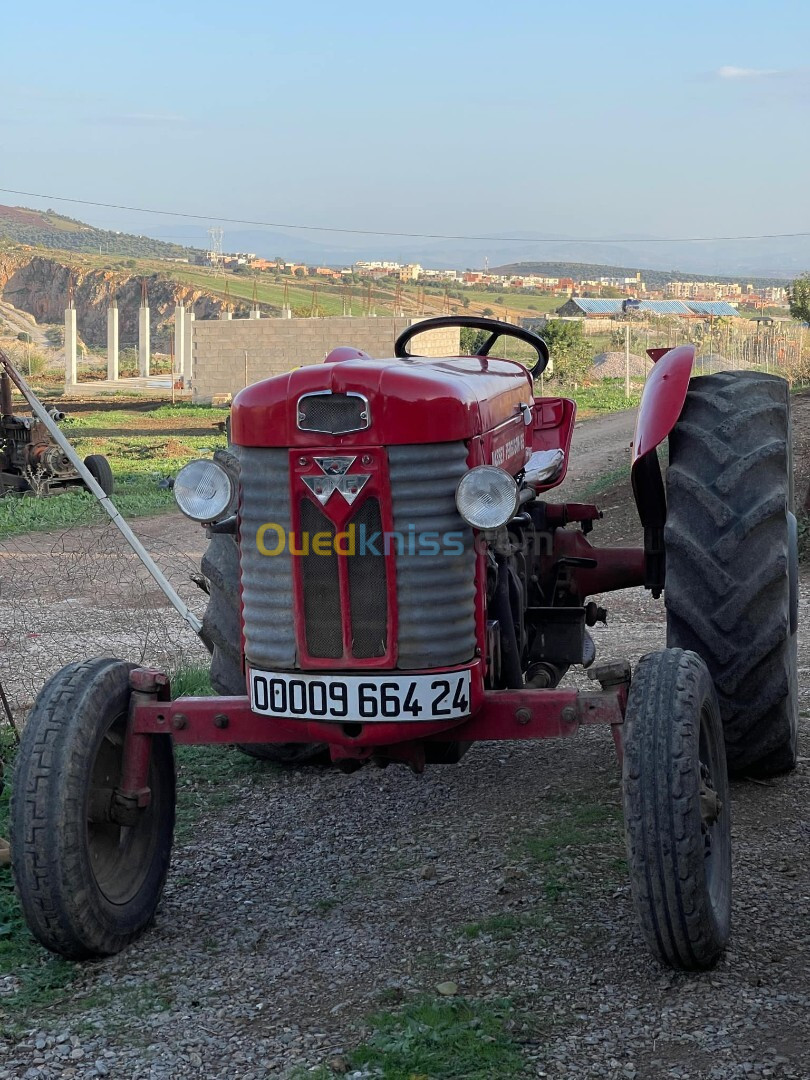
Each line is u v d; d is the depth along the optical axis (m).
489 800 5.37
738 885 4.30
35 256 183.12
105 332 162.00
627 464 23.12
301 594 3.96
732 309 164.62
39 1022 3.60
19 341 124.88
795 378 32.72
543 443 6.05
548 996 3.56
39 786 3.86
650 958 3.76
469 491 3.82
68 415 44.03
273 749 5.91
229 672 5.39
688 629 4.91
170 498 20.17
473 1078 3.13
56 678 4.11
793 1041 3.23
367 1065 3.23
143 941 4.18
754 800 5.16
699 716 3.74
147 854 4.36
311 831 5.17
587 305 154.00
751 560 4.81
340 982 3.75
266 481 3.99
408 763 4.14
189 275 192.62
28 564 13.47
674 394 5.07
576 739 6.30
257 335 51.34
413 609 3.92
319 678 3.96
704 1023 3.35
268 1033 3.46
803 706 6.71
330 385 3.88
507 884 4.35
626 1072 3.14
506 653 4.50
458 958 3.82
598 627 9.61
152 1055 3.37
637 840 3.57
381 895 4.40
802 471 15.21
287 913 4.33
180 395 57.91
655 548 5.52
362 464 3.87
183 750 6.43
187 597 11.56
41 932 3.90
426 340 42.16
